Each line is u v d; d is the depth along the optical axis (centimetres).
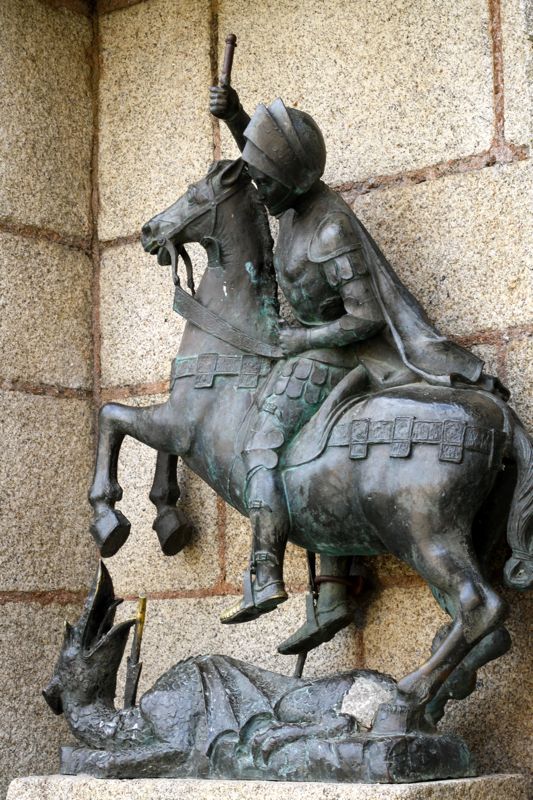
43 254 566
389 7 512
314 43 529
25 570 544
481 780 412
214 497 536
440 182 491
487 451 413
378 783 394
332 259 440
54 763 541
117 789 434
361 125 512
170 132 567
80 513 567
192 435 469
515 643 455
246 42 548
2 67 561
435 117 495
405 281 493
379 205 503
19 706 534
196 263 553
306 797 397
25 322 556
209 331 473
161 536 531
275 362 463
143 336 565
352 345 451
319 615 475
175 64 568
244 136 454
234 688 445
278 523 434
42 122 572
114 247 579
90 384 576
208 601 532
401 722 407
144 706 450
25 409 552
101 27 594
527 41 480
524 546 417
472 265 480
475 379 434
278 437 441
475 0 491
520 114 477
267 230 482
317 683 437
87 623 479
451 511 409
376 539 432
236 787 411
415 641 475
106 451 494
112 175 582
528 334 466
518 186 474
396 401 422
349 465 424
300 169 441
